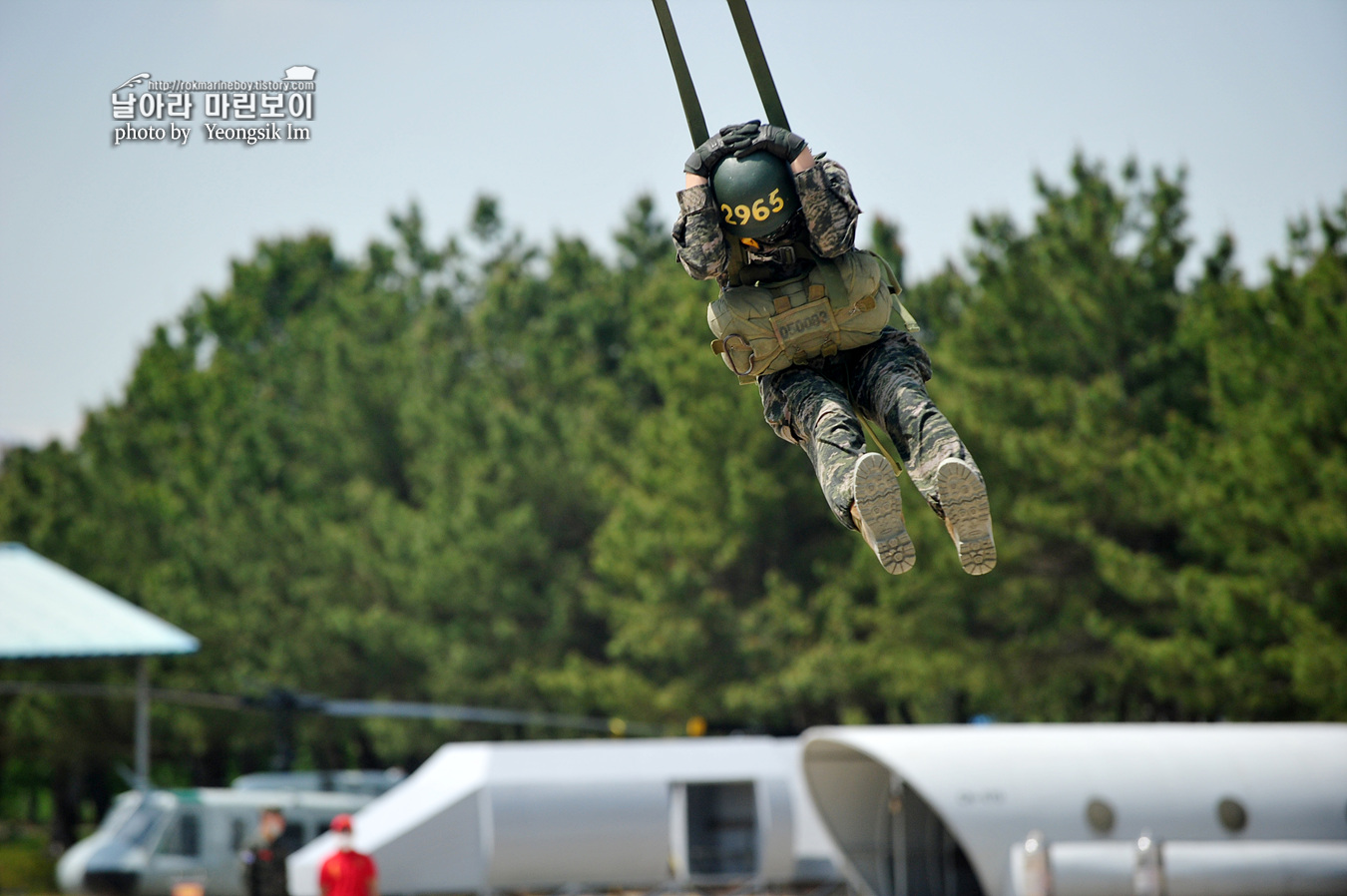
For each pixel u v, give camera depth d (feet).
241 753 618.03
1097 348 353.31
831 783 245.04
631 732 400.06
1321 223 306.96
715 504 398.42
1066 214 378.94
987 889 210.79
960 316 393.91
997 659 333.83
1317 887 208.85
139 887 317.83
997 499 334.44
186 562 532.32
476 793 233.55
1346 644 256.73
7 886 401.90
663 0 57.57
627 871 233.96
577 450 480.23
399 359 594.24
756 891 243.40
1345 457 269.64
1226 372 302.66
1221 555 309.63
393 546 489.67
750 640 385.70
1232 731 232.32
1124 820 212.84
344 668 493.77
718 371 397.80
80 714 514.68
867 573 360.28
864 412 58.70
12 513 586.04
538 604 465.47
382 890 230.89
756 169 55.88
